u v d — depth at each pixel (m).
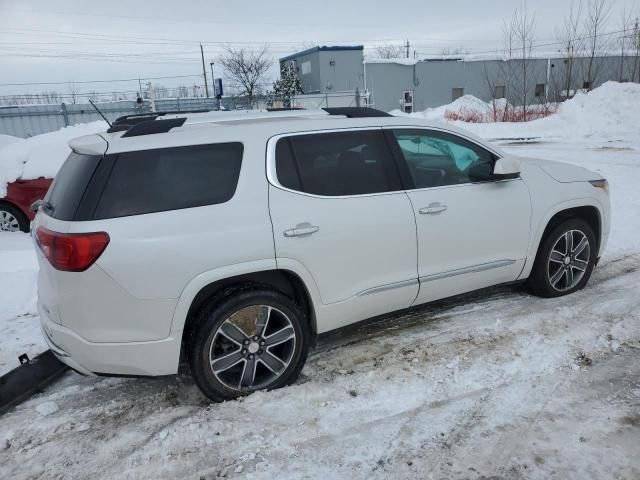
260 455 2.81
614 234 6.38
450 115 27.62
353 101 36.56
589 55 30.36
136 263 2.88
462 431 2.92
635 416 2.96
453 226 3.87
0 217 7.51
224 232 3.07
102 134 3.43
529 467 2.62
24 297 5.09
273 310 3.30
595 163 11.73
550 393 3.22
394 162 3.75
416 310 4.50
